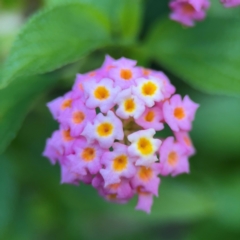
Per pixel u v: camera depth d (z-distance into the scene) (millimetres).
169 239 270
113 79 200
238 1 214
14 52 209
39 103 247
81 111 199
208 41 226
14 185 237
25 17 256
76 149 197
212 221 240
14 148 242
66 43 216
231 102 243
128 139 196
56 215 245
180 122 203
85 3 221
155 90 199
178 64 229
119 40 238
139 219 236
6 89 219
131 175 195
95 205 239
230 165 243
